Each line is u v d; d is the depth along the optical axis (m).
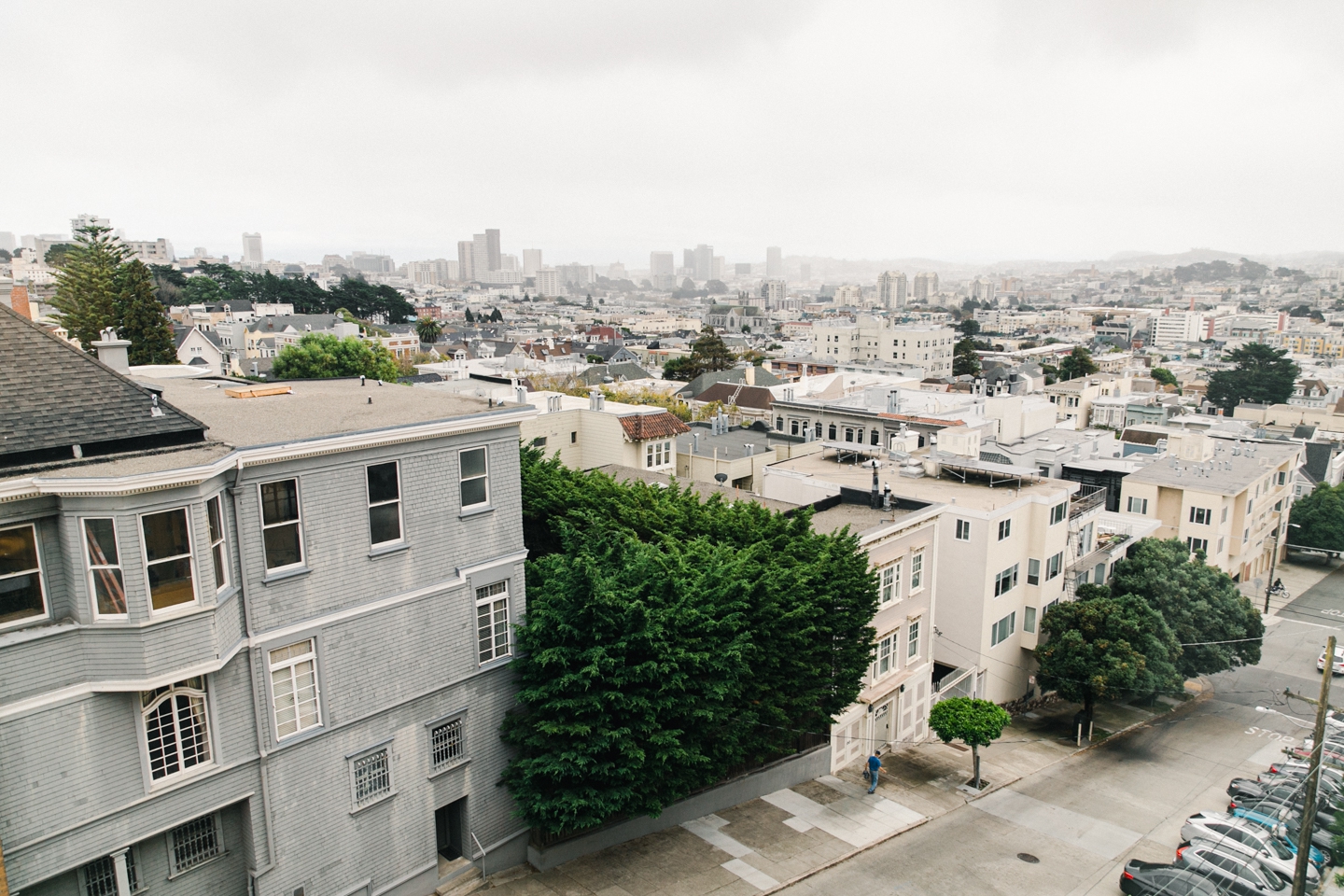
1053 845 31.98
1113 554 55.66
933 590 41.97
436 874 24.47
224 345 144.62
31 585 17.12
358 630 22.06
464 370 112.50
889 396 82.75
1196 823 33.22
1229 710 52.00
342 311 194.75
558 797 23.59
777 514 33.31
